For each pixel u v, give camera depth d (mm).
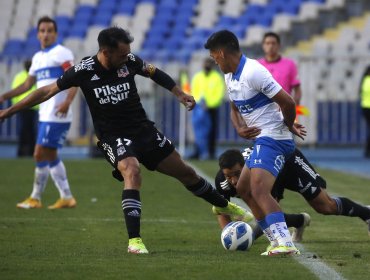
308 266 19844
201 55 75500
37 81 33594
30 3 88188
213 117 64438
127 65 23109
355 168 58844
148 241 25062
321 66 75625
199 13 86750
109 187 42594
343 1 84125
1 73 74875
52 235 26047
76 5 88250
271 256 21453
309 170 24078
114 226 28500
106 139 23062
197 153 64625
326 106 75875
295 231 25062
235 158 22922
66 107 32312
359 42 81562
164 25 85500
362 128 76312
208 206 34938
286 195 39062
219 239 25547
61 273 18656
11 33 86125
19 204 34250
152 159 23578
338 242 24859
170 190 41250
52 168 34031
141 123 23328
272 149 21984
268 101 22047
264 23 84062
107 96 22797
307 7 84500
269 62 32344
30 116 64750
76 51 77250
